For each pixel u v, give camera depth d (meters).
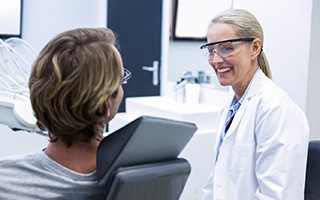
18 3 3.29
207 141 2.55
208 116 2.63
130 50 3.72
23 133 2.17
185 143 0.80
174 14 3.28
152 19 3.54
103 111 0.74
